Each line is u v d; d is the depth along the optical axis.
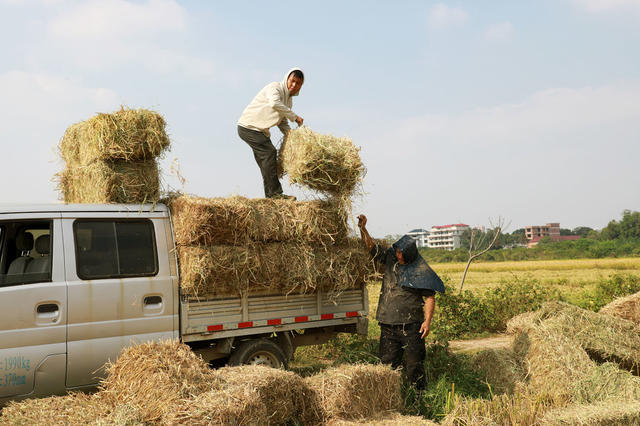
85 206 5.19
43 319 4.73
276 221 5.64
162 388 3.64
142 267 5.29
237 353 5.79
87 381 4.90
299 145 5.72
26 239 4.91
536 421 4.93
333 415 4.66
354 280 6.32
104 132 5.31
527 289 11.69
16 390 4.59
